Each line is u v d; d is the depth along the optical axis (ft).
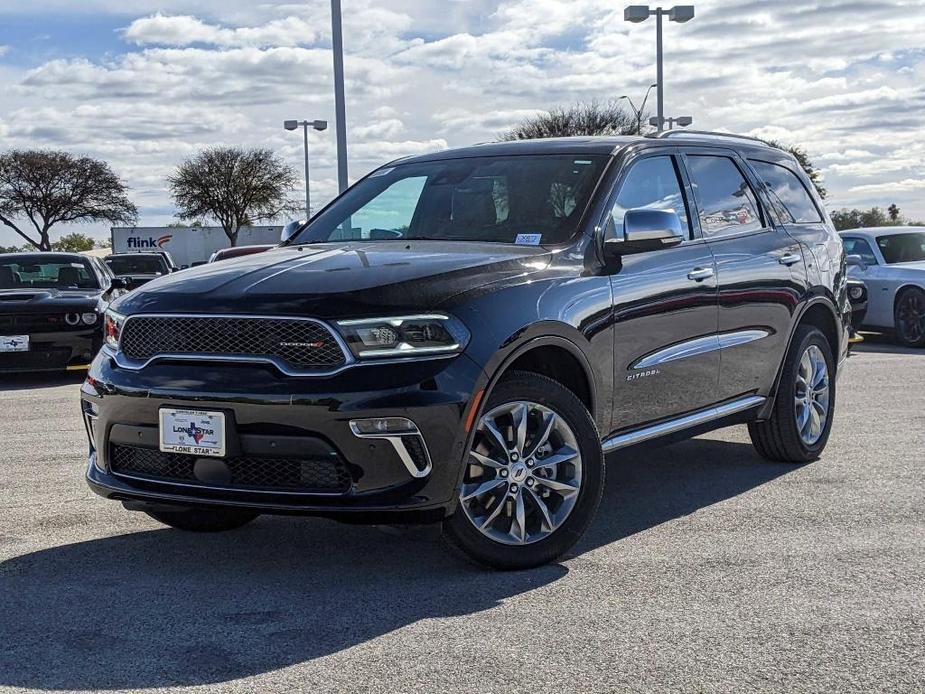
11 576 14.60
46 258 43.80
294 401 13.14
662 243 15.92
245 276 14.49
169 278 15.23
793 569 14.53
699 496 18.95
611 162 17.44
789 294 20.39
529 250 15.67
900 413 27.48
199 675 11.10
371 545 16.01
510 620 12.64
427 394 13.25
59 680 11.01
